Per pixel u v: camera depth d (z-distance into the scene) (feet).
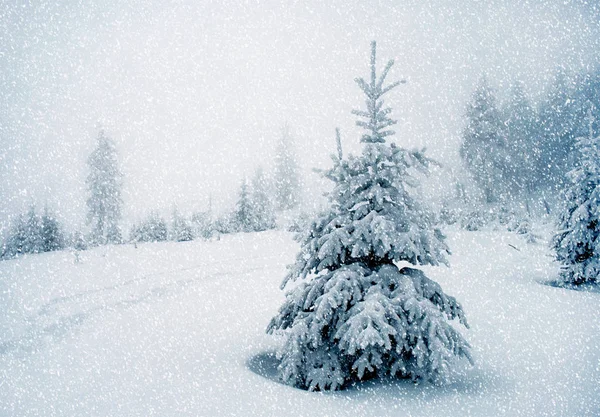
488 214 126.93
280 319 24.94
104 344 29.68
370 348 20.45
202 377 22.44
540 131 144.25
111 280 57.41
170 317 39.68
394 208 23.99
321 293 23.38
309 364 21.76
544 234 92.63
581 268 53.36
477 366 24.98
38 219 118.93
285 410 17.83
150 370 23.72
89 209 143.33
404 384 21.65
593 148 54.90
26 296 46.39
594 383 21.03
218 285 58.03
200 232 137.39
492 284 54.29
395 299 20.84
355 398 19.57
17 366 24.44
